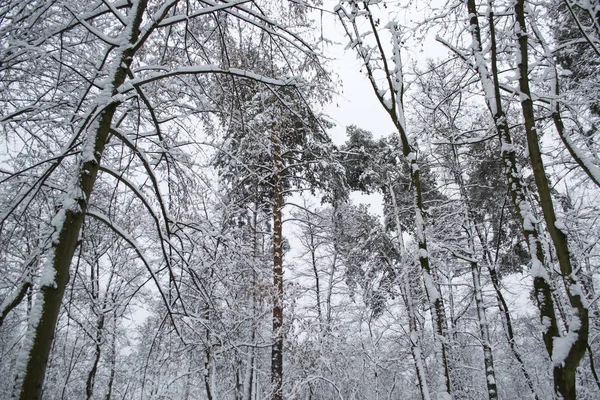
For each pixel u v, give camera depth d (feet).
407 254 42.14
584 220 25.21
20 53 15.03
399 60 19.51
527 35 14.88
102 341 30.83
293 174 41.60
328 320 47.44
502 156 14.70
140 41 13.25
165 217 16.44
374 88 19.63
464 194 40.34
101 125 12.09
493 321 45.03
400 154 47.32
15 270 17.17
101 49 19.33
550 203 12.34
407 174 49.73
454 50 20.13
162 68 14.64
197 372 30.48
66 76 17.02
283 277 35.88
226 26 19.67
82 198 11.10
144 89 19.25
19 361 8.86
